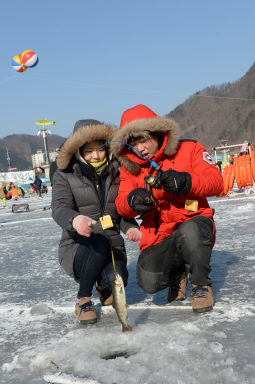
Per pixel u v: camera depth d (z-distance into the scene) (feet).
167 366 5.87
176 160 8.56
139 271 8.71
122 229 9.31
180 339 6.79
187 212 8.41
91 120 9.14
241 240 16.10
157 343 6.70
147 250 8.66
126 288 10.96
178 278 9.18
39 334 8.09
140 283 8.77
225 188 39.60
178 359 6.07
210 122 552.41
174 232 8.40
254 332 6.89
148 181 7.74
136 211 8.45
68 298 10.66
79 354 6.63
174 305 8.91
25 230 29.58
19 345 7.57
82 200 8.93
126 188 8.79
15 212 51.78
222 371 5.57
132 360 6.18
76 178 8.86
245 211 25.75
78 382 5.64
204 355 6.14
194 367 5.78
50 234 25.46
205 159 8.68
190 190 7.78
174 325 7.45
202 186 7.90
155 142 8.44
